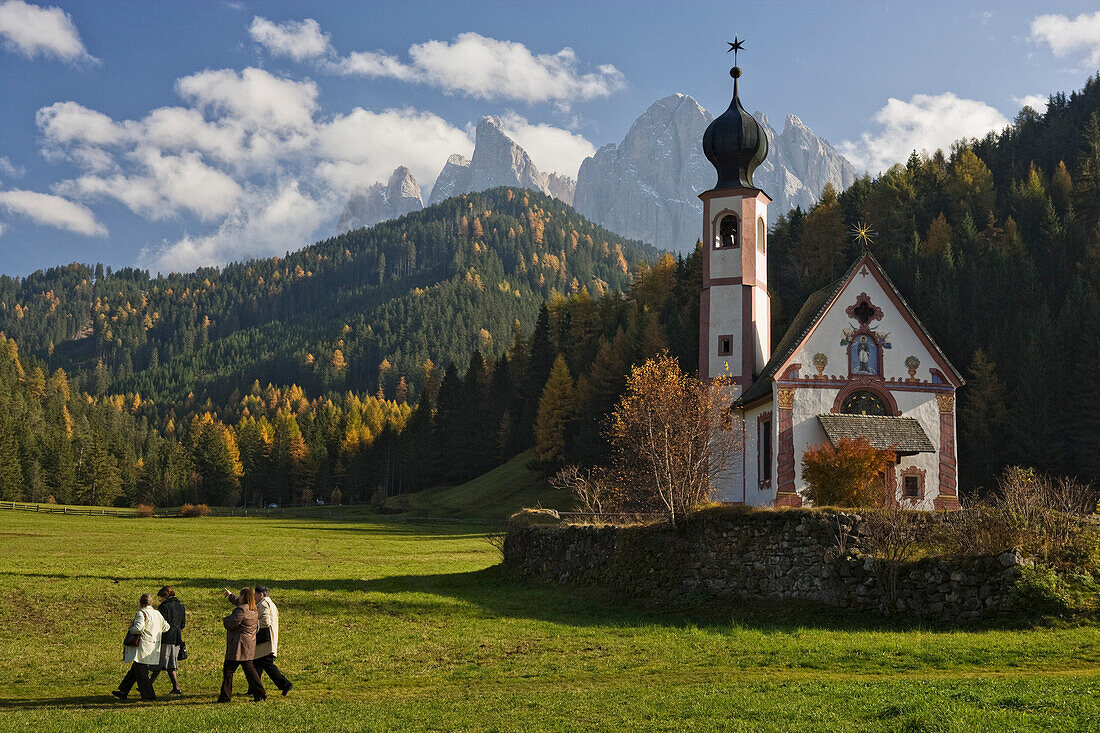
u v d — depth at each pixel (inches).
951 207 5039.4
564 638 1014.4
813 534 1171.3
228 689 743.7
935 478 1710.1
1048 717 554.3
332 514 4808.1
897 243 4687.5
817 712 597.0
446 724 613.0
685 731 572.1
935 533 1137.4
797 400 1713.8
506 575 1566.2
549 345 5374.0
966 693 629.0
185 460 7126.0
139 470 7106.3
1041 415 2994.6
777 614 1136.2
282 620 1147.9
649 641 981.8
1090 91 6397.6
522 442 5315.0
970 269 3902.6
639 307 5285.4
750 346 2062.0
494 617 1168.2
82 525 3496.6
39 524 3467.0
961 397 3230.8
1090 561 1042.1
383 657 928.3
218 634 1080.8
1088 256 3833.7
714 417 1818.4
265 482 7130.9
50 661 925.8
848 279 1755.7
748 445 1908.2
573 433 4323.3
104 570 1614.2
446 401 5812.0
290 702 725.3
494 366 6284.5
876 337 1744.6
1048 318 3366.1
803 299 4239.7
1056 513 1106.7
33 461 6456.7
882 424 1699.1
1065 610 990.4
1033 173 5002.5
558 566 1462.8
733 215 2127.2
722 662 857.5
